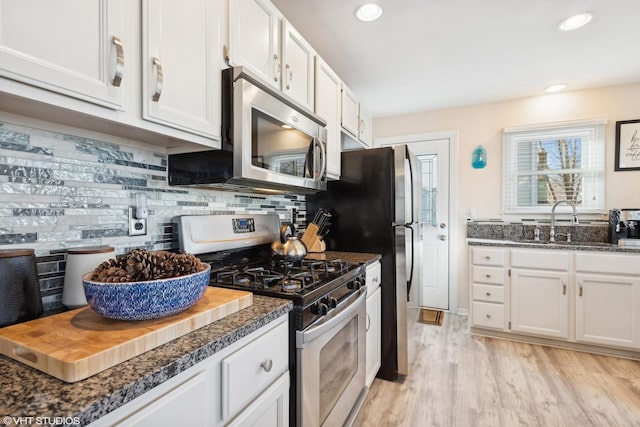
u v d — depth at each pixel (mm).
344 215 2252
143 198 1207
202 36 1082
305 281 1229
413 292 2365
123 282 717
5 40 614
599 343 2428
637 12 1804
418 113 3613
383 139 3762
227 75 1179
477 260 2805
